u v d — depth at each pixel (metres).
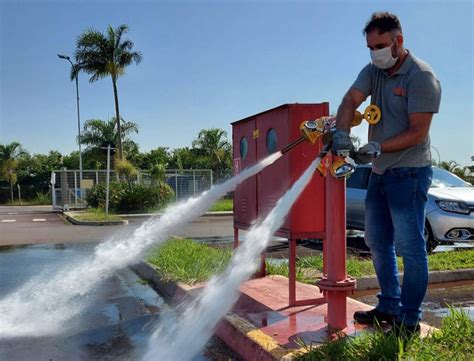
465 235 7.85
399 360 2.61
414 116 2.95
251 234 3.74
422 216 3.07
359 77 3.31
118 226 16.03
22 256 8.73
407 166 3.04
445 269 6.03
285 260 6.81
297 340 3.21
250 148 5.19
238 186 5.53
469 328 3.09
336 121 3.20
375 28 3.00
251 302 4.35
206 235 12.20
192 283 5.23
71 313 4.69
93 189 23.95
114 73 29.25
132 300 5.18
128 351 3.63
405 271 3.07
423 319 4.23
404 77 3.07
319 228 4.24
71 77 29.20
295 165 4.23
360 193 9.30
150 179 25.70
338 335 3.10
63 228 15.25
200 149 45.41
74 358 3.51
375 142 2.96
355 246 9.38
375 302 5.00
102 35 29.14
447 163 21.47
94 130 37.69
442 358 2.64
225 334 3.73
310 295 4.54
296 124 4.24
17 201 51.09
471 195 8.16
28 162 51.97
